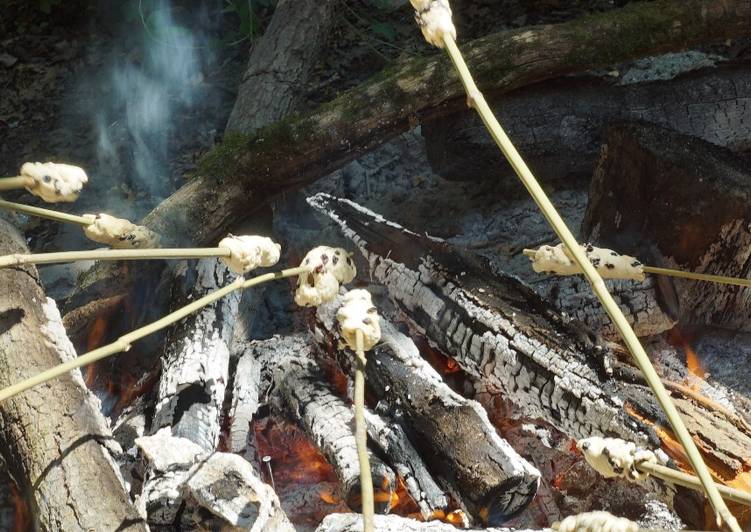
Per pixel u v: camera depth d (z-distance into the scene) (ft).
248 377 8.15
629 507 7.44
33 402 6.41
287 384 8.04
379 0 14.38
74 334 8.34
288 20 11.06
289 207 10.12
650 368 5.08
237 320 8.72
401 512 7.45
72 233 10.64
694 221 8.35
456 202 10.30
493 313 7.74
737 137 9.79
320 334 8.03
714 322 8.67
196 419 7.54
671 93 9.78
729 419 7.10
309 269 6.24
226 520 6.39
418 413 7.30
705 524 6.74
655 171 8.52
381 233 8.51
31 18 14.79
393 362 7.63
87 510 6.11
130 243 6.32
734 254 8.28
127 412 8.00
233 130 10.25
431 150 10.12
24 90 13.60
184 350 7.92
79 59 14.08
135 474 7.32
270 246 6.27
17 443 6.37
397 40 13.76
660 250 8.65
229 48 14.11
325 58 13.51
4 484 7.51
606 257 6.28
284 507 7.74
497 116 9.68
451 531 6.69
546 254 6.30
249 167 9.16
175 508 6.63
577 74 10.10
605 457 5.53
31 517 6.72
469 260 8.09
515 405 8.05
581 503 7.56
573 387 7.29
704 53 11.90
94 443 6.35
